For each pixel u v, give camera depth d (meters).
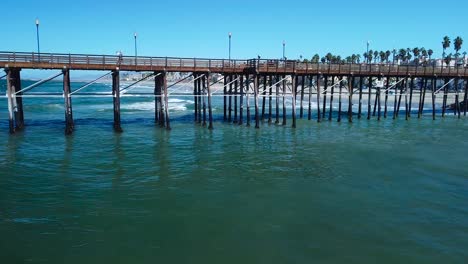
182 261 10.39
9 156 21.86
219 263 10.30
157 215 13.50
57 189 16.23
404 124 38.97
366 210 14.16
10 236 11.70
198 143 27.09
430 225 12.87
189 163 21.09
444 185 17.28
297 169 19.97
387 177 18.50
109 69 28.50
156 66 29.95
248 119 35.38
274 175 18.75
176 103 68.06
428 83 101.38
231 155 23.27
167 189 16.41
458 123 40.16
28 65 26.31
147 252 10.86
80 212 13.72
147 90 122.44
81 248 11.05
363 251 11.00
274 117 44.94
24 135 28.84
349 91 38.84
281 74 35.19
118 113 30.56
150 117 43.44
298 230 12.35
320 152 24.34
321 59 126.94
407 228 12.60
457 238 11.93
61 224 12.66
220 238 11.74
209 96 32.66
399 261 10.48
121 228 12.41
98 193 15.80
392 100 76.44
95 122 38.03
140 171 19.28
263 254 10.78
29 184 16.80
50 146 24.95
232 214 13.63
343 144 27.22
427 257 10.71
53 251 10.85
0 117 41.09
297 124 37.81
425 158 22.61
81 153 23.08
